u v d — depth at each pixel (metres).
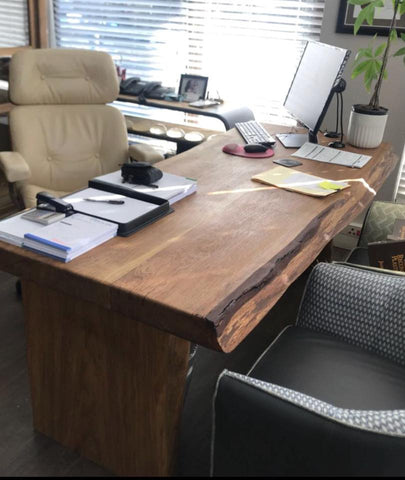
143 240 1.53
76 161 2.75
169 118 3.92
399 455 0.96
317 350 1.53
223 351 1.19
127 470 1.61
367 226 2.34
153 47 3.73
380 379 1.43
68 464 1.66
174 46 3.65
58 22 4.06
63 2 3.96
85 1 3.87
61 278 1.36
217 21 3.42
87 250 1.44
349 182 2.12
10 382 2.00
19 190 2.52
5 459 1.67
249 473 1.10
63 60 2.68
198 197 1.88
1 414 1.85
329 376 1.42
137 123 3.30
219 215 1.73
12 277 2.72
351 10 2.84
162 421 1.46
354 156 2.41
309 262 1.62
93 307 1.45
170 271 1.36
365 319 1.59
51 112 2.73
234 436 1.08
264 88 3.43
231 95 3.56
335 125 3.11
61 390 1.64
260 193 1.95
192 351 1.54
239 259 1.45
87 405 1.60
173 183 1.89
